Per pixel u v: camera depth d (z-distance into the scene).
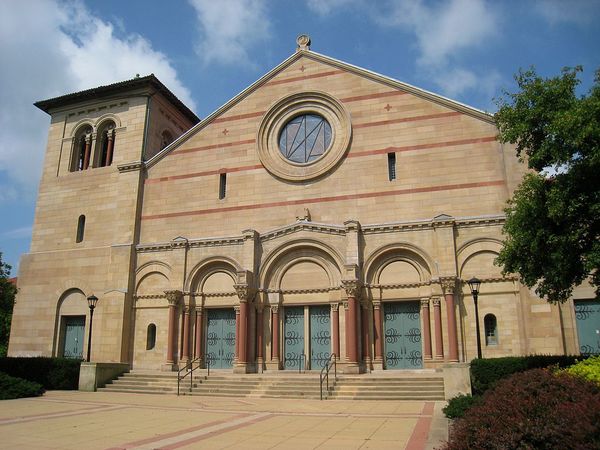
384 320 28.59
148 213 34.16
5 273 35.62
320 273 29.77
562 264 17.31
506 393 11.84
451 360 25.95
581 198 16.64
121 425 15.66
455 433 10.80
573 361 20.30
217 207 32.91
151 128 36.62
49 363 28.55
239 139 33.75
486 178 28.42
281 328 29.84
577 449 8.28
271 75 34.28
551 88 18.38
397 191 29.67
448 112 30.02
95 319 33.03
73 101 38.47
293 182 31.73
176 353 30.84
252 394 24.33
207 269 31.92
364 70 32.06
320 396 23.02
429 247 28.03
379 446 12.09
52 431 14.63
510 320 26.12
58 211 36.53
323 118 32.81
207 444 12.53
